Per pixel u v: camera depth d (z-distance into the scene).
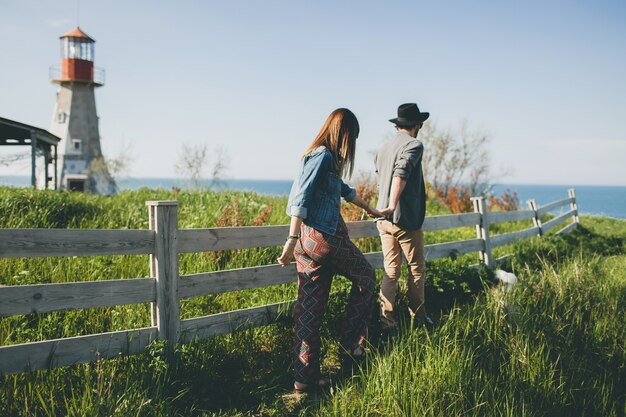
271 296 4.75
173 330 3.51
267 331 4.12
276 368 3.74
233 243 3.96
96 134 44.81
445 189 17.58
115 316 3.95
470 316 4.52
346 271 3.52
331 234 3.35
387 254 4.38
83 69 42.72
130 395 2.84
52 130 43.50
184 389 3.10
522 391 3.72
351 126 3.44
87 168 42.94
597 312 5.24
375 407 3.25
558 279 5.73
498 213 7.66
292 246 3.28
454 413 3.29
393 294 4.34
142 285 3.38
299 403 3.36
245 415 3.14
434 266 5.80
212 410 3.17
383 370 3.48
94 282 3.16
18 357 2.85
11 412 2.74
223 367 3.61
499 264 7.14
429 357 3.56
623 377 4.41
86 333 3.72
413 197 4.18
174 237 3.53
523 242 8.80
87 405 2.79
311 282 3.45
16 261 4.64
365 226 5.12
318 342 3.49
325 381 3.56
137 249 3.38
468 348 3.99
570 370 4.20
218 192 10.70
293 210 3.27
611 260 8.43
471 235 10.20
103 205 8.16
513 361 3.96
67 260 4.82
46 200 7.33
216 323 3.79
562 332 4.78
